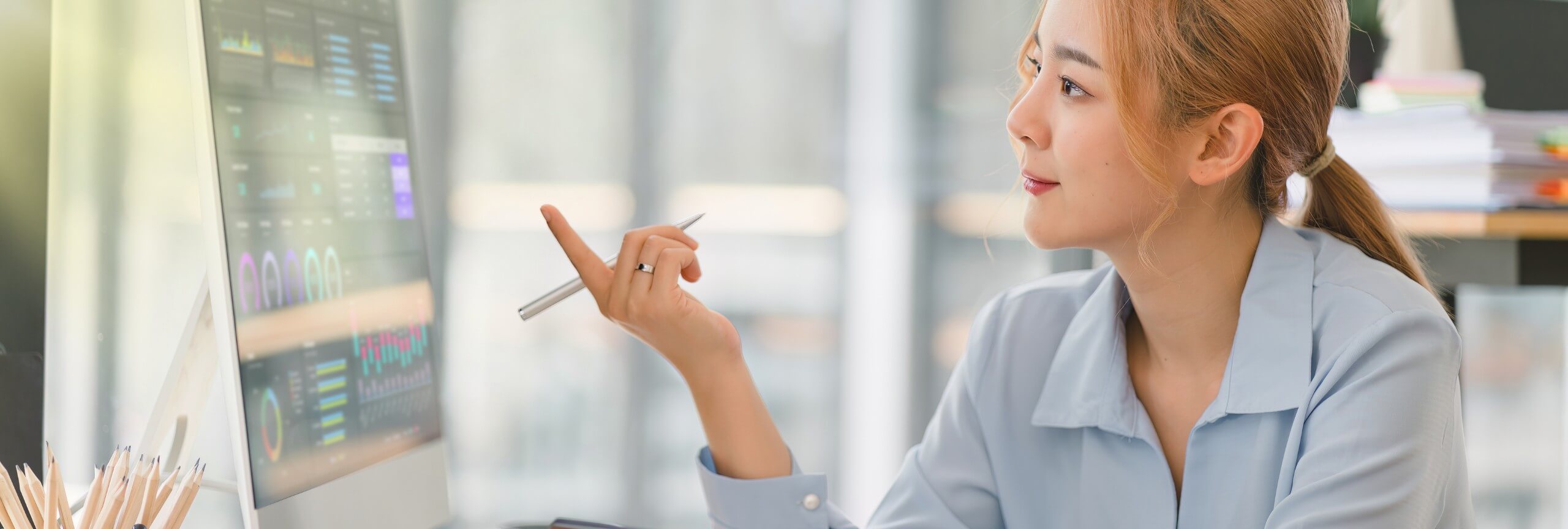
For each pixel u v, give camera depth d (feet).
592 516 6.78
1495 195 3.08
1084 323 2.70
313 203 2.42
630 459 6.78
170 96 5.08
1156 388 2.63
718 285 6.67
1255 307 2.39
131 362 5.10
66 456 4.33
